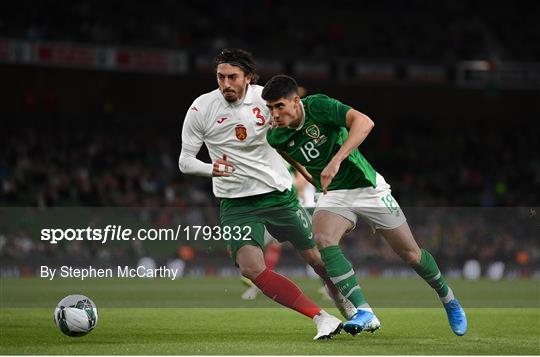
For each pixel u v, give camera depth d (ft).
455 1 420.36
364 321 81.10
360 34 398.21
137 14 355.36
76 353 73.36
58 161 319.88
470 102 409.49
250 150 86.84
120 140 347.97
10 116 334.85
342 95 396.78
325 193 77.77
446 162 394.52
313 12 404.98
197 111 86.79
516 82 380.58
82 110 349.82
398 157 391.04
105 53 316.81
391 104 402.72
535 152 405.80
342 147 78.38
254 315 118.93
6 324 102.83
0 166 307.99
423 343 83.05
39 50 302.66
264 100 81.87
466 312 127.85
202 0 379.35
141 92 360.69
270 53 358.23
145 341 84.69
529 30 415.64
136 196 315.17
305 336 90.33
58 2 334.24
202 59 338.13
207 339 86.99
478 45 401.49
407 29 402.72
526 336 92.22
